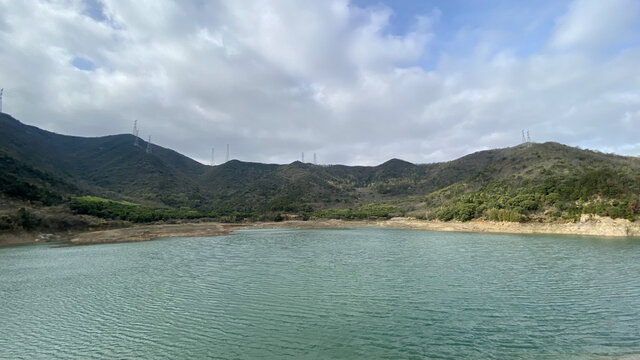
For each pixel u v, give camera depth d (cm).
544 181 10350
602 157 13838
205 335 2105
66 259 4919
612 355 1756
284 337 2059
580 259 4612
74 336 2109
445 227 10644
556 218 8900
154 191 17475
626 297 2802
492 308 2553
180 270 4044
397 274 3741
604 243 6406
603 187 8581
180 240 7644
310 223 13462
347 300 2784
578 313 2423
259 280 3500
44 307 2667
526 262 4416
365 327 2203
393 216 14350
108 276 3741
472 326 2198
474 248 5941
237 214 14488
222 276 3700
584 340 1959
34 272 3991
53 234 7731
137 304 2723
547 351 1817
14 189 8388
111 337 2088
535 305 2617
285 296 2911
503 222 9619
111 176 19038
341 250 5847
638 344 1895
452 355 1789
